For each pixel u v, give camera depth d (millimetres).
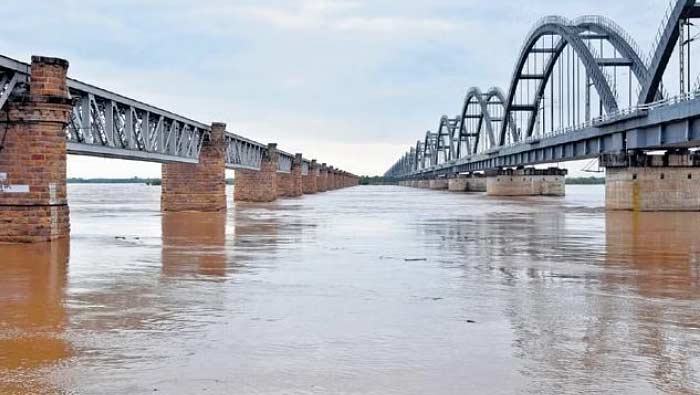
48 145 31859
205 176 66125
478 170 167250
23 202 31609
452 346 13102
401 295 18594
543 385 10719
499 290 19453
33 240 31625
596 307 16922
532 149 95188
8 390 10484
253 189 103125
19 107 31297
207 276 21922
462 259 26766
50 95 31625
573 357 12289
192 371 11484
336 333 14141
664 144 53312
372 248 30797
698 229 40656
